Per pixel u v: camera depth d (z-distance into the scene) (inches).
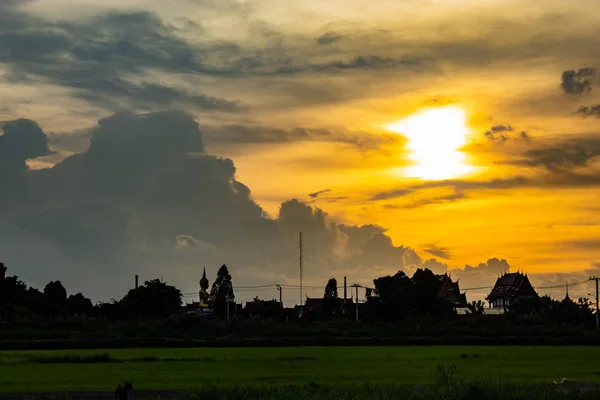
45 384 2043.6
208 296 6752.0
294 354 3280.0
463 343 4352.9
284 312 6919.3
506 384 1553.9
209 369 2492.6
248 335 4542.3
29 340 4055.1
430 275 5659.5
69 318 4680.1
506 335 4675.2
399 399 1437.0
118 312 5974.4
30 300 5880.9
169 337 4426.7
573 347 4010.8
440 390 1471.5
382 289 5521.7
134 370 2468.0
